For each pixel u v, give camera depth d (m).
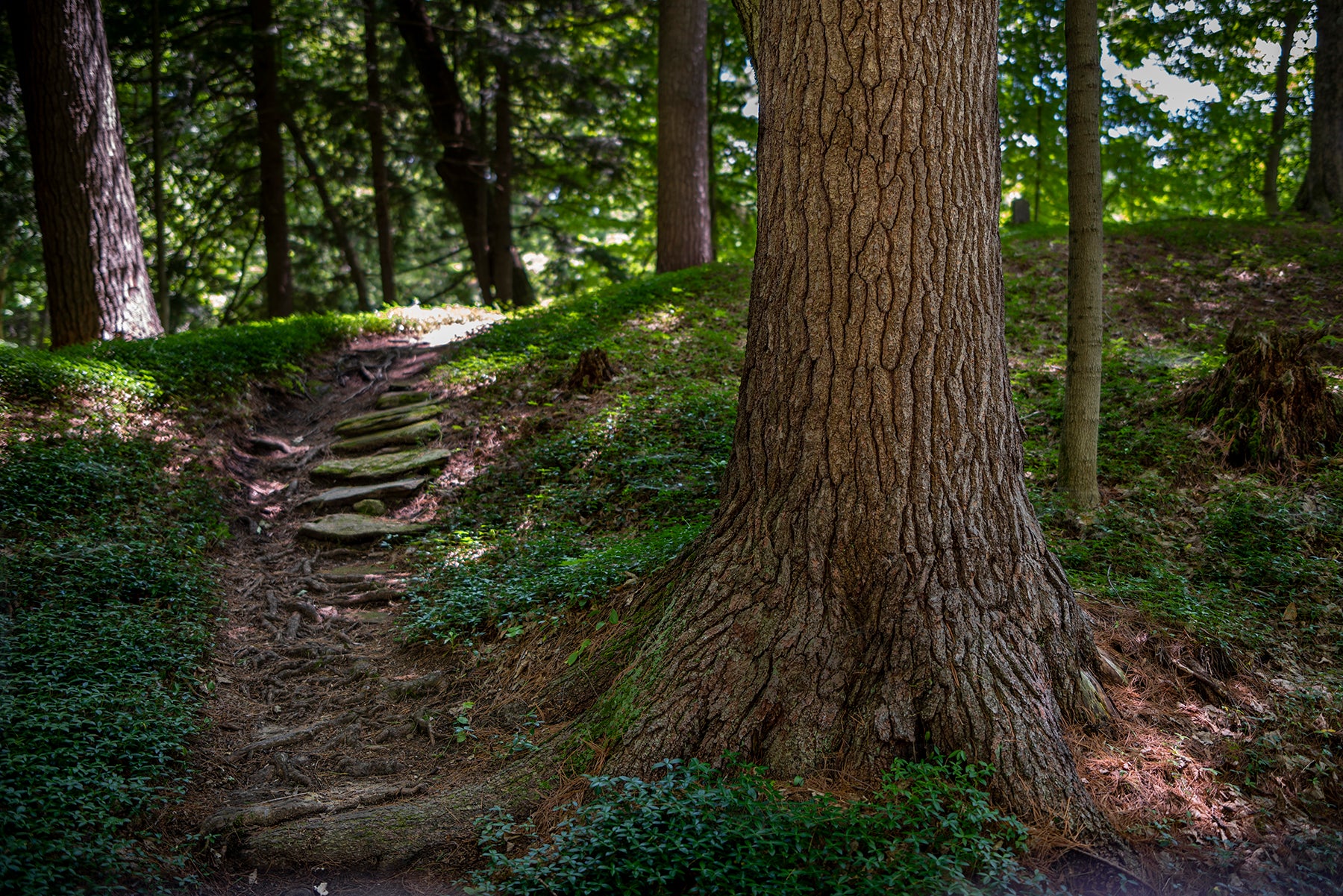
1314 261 10.48
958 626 3.65
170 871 3.38
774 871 2.96
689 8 15.41
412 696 5.01
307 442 9.59
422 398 10.09
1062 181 18.72
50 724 3.87
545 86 19.55
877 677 3.61
